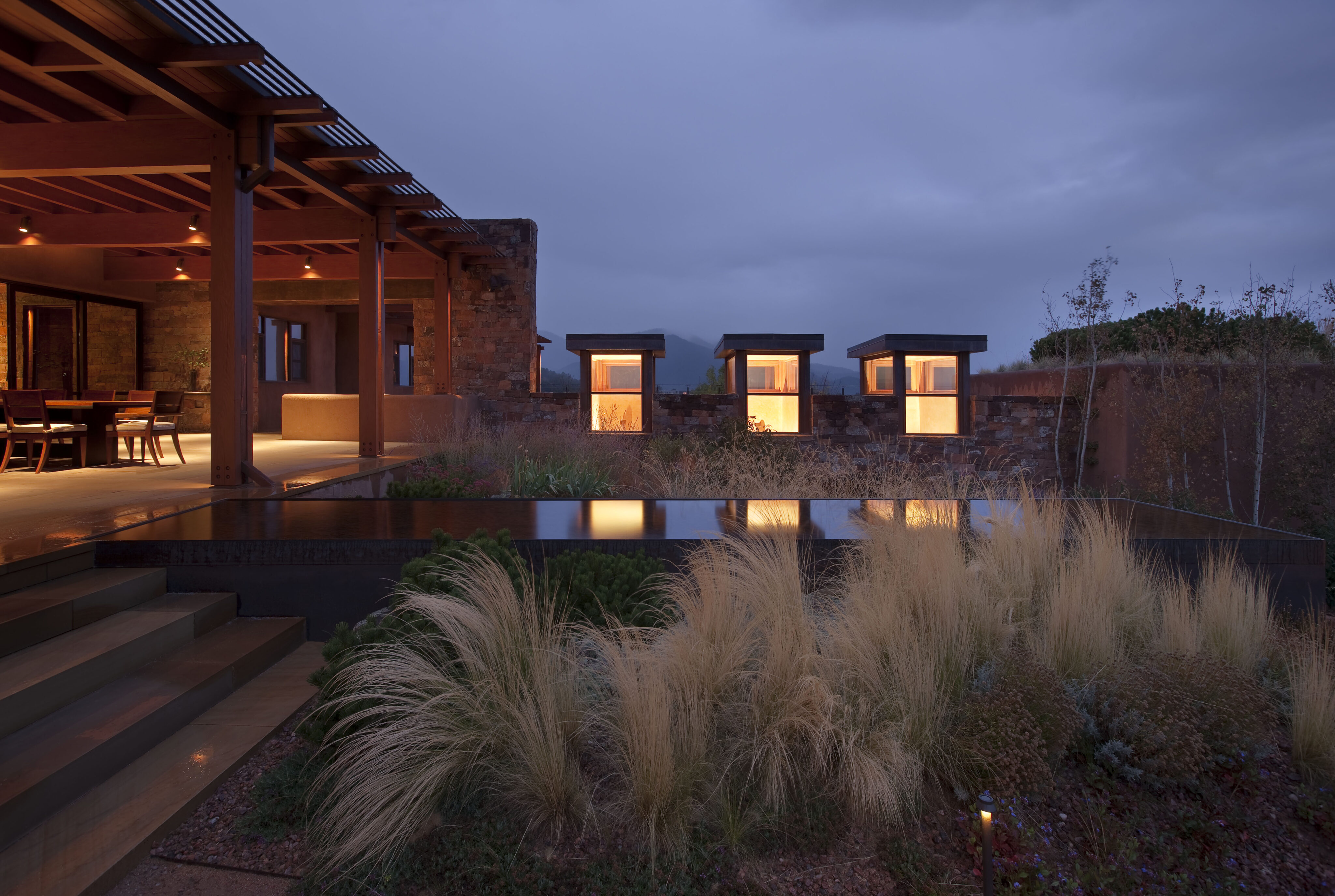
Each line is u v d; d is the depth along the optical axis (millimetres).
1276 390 10430
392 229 8891
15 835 2014
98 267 13102
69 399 8727
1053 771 2480
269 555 3811
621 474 9039
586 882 1936
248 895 1896
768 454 10375
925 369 12562
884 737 2365
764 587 3117
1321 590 4117
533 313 14555
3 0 3990
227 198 5750
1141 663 2965
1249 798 2477
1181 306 11273
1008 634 3090
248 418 6059
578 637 2914
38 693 2480
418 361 14766
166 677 2930
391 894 1893
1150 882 2020
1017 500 5449
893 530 3836
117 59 4707
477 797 2268
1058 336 13961
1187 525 4688
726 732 2539
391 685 2352
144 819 2135
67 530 3996
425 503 5453
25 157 5797
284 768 2430
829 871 2027
